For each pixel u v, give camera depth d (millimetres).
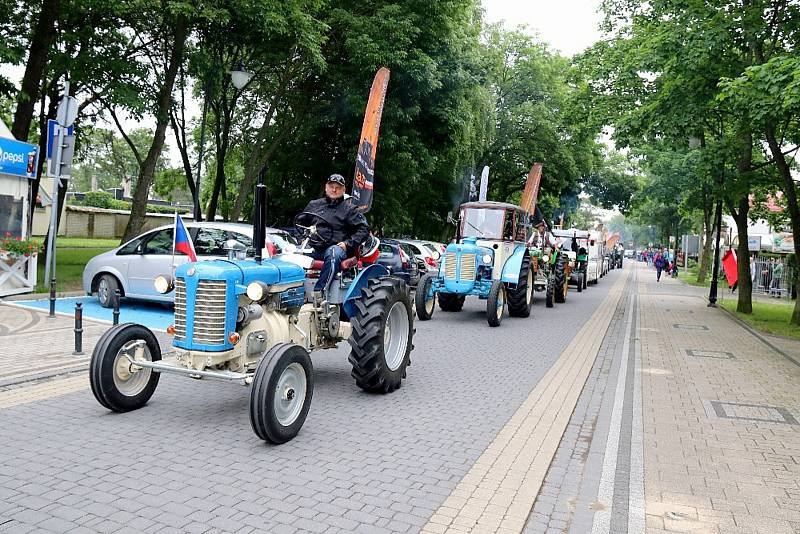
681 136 15406
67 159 12188
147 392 6230
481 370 8922
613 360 10289
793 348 12117
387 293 7090
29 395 6508
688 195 29984
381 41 18406
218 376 5289
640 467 5215
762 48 14844
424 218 31297
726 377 9078
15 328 9680
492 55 31234
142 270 11820
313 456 5145
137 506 4074
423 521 4043
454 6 20219
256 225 6168
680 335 13609
